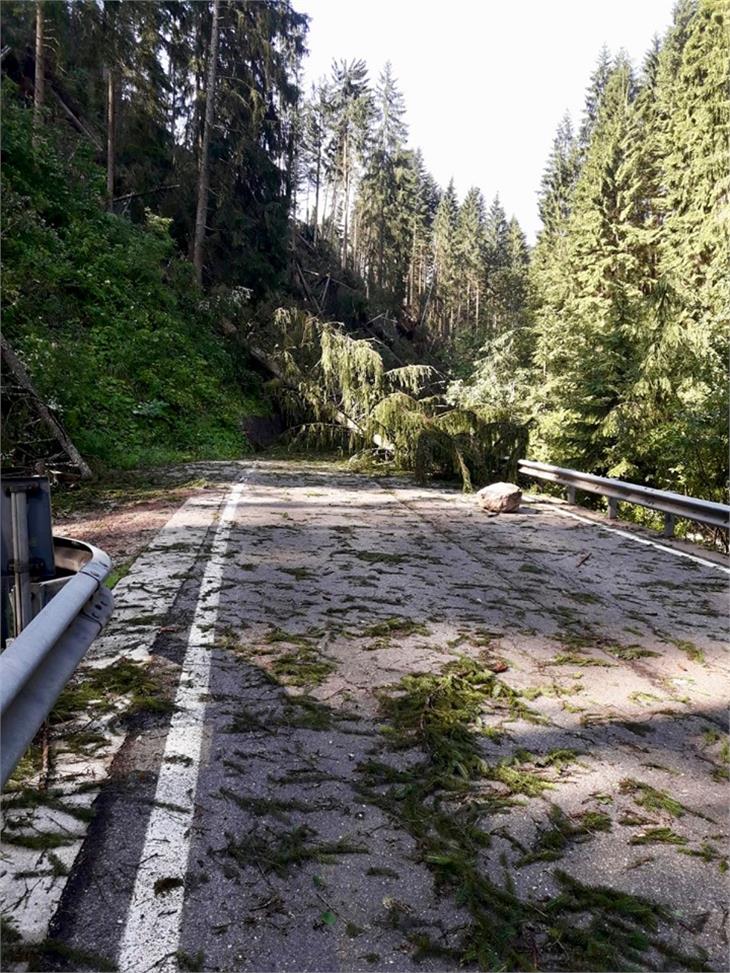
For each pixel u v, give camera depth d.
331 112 47.25
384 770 2.45
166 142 25.31
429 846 2.04
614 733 2.83
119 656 3.45
